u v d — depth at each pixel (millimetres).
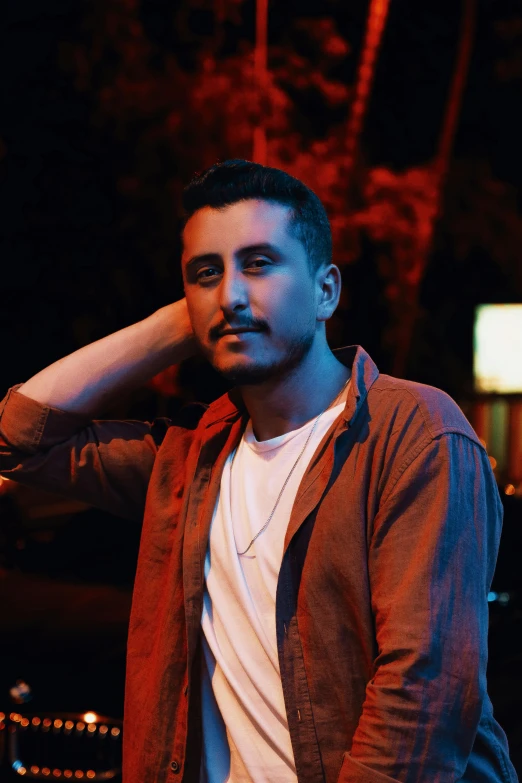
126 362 1867
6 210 11594
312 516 1514
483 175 12617
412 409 1497
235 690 1545
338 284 1645
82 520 9102
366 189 11508
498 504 1523
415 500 1441
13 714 3395
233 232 1533
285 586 1505
